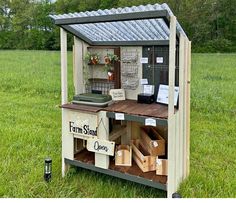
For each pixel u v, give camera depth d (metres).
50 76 10.93
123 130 3.26
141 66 3.15
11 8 45.84
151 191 2.83
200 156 3.74
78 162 3.04
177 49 2.82
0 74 11.29
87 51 3.38
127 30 2.91
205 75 11.41
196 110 6.10
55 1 44.59
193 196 2.74
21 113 5.79
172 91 2.43
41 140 4.18
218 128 4.91
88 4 40.31
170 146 2.53
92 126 2.88
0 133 4.41
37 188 2.86
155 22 2.59
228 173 3.25
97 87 3.43
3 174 3.12
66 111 3.02
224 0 32.69
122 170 2.86
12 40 42.19
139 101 3.08
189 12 31.73
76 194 2.81
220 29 33.06
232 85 8.95
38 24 41.69
